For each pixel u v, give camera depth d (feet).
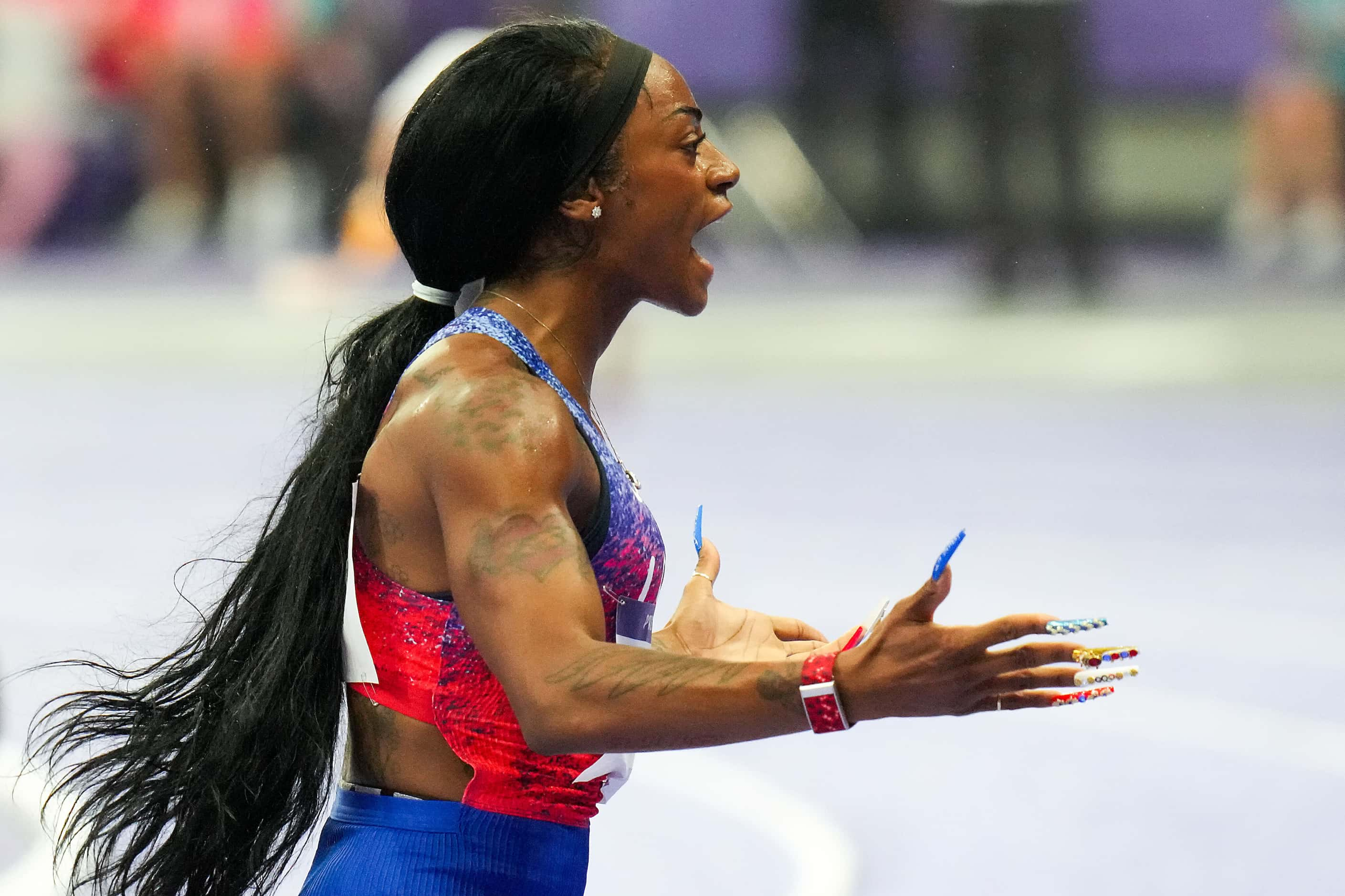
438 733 25.79
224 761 25.91
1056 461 111.96
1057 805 52.06
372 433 26.58
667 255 26.30
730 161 26.91
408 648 25.44
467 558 23.40
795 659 22.76
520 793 25.73
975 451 116.57
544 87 25.54
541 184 25.70
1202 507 96.63
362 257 155.84
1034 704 22.90
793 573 79.92
